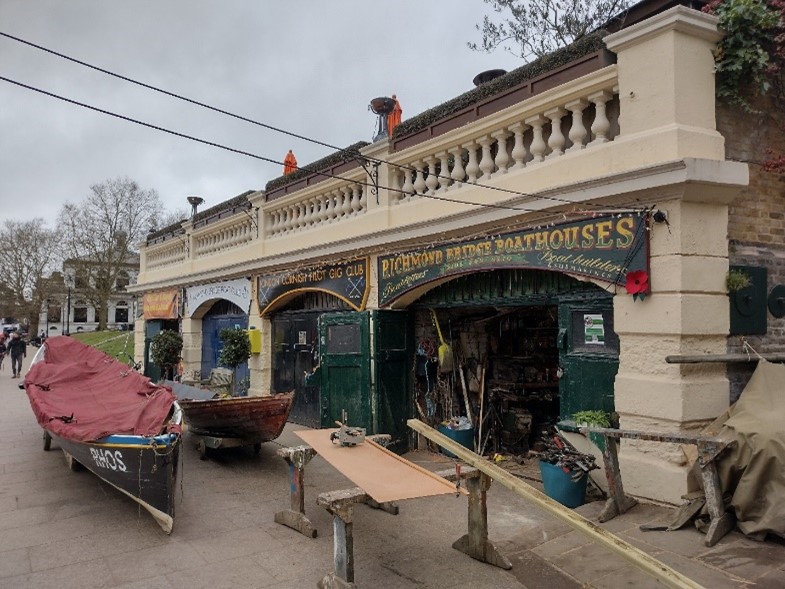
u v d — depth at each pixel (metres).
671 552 4.44
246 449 9.10
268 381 11.99
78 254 43.34
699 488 5.14
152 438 5.44
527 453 7.95
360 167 9.15
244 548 5.13
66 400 7.76
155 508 5.52
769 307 5.95
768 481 4.46
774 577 3.97
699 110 5.48
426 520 5.77
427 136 8.09
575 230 6.02
